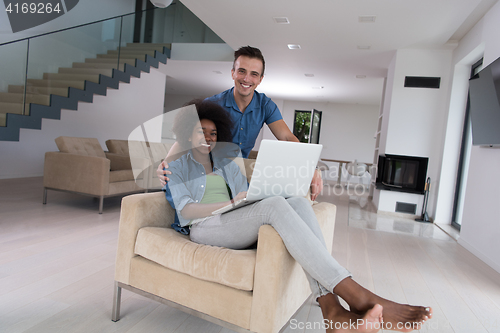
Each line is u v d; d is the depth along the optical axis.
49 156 3.78
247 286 1.24
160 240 1.42
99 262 2.20
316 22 4.41
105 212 3.69
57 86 4.85
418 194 5.07
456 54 4.73
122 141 5.32
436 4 3.62
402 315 1.09
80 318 1.52
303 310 1.78
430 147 5.05
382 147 5.88
